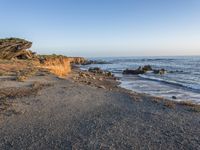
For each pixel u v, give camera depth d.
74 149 8.62
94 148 8.72
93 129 10.90
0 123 11.55
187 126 11.62
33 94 18.41
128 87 37.31
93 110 14.51
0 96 17.12
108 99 18.20
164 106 16.39
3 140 9.48
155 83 43.16
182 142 9.44
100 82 40.69
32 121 11.99
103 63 155.00
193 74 63.16
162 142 9.41
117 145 9.04
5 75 29.70
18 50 57.44
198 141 9.57
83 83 30.30
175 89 34.84
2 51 53.69
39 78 29.12
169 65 110.19
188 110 15.50
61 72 49.78
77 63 146.12
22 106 14.77
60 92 20.14
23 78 26.28
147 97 20.67
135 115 13.51
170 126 11.55
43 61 59.59
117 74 66.38
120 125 11.55
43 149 8.62
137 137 9.93
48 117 12.74
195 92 31.70
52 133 10.34
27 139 9.60
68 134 10.22
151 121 12.34
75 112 13.90
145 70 69.94
